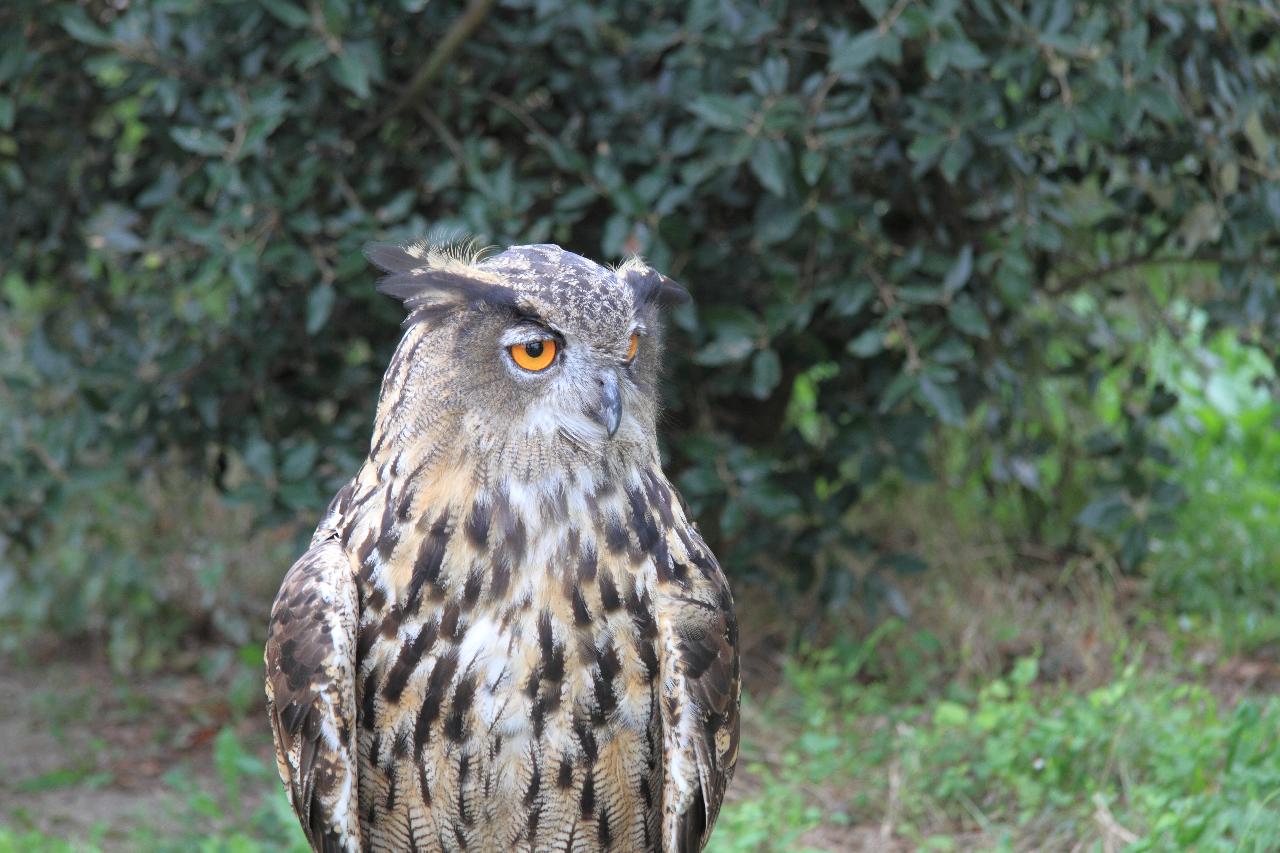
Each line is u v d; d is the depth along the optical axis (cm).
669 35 1006
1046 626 1253
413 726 632
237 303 1144
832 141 983
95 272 1274
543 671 623
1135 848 842
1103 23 978
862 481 1155
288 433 1176
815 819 973
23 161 1188
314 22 951
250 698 1290
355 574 637
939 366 1046
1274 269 1115
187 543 1416
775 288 1077
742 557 1180
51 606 1399
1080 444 1366
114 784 1155
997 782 999
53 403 1288
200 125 1038
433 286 630
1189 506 1387
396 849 665
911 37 941
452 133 1113
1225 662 1198
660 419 731
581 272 634
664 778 654
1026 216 1042
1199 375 1308
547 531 622
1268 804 891
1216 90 1040
